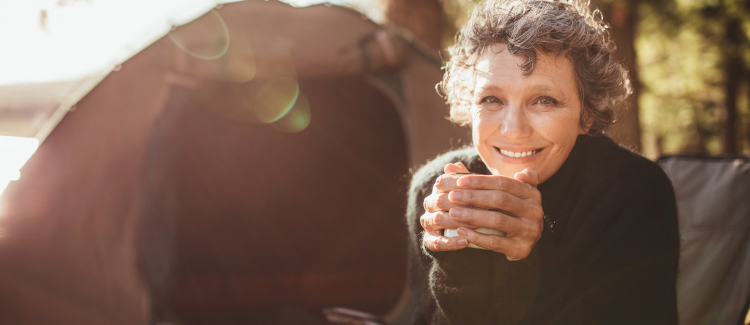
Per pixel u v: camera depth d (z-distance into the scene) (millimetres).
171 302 2371
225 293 2859
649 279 838
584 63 807
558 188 925
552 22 778
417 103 2299
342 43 2316
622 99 938
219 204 3111
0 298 1867
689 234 1370
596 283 851
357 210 3525
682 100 9930
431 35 3654
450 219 739
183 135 2637
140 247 2146
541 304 769
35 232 1952
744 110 9727
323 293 3031
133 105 2152
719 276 1328
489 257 826
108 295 2029
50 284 1939
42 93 6473
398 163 3539
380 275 3217
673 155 1485
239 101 2961
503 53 789
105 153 2092
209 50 2199
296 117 3414
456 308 822
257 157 3361
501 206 710
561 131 792
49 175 2016
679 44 7898
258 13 2299
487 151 831
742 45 7207
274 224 3408
